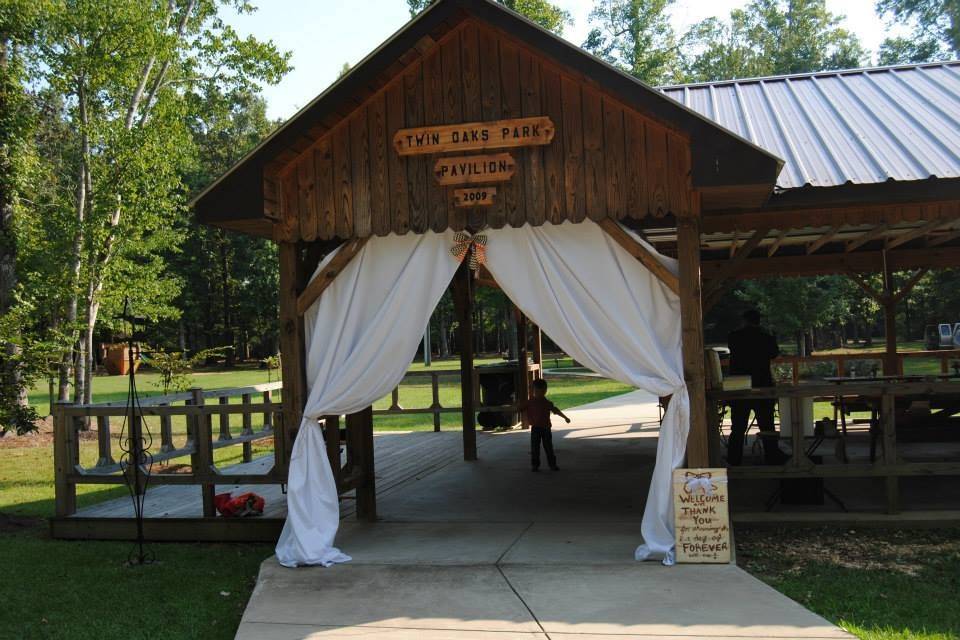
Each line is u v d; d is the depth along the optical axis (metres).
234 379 34.28
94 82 14.05
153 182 15.12
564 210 5.95
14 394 10.65
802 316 24.75
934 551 5.85
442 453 11.63
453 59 6.17
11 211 13.54
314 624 4.56
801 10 37.75
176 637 4.61
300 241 6.48
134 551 6.69
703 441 5.74
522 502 7.89
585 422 14.79
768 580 5.23
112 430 15.80
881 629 4.28
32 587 5.66
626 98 5.57
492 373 14.01
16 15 12.78
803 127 8.36
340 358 6.32
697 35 38.91
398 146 6.16
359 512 7.28
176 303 48.22
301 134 6.03
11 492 9.85
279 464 6.96
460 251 6.12
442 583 5.23
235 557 6.45
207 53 16.06
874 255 12.28
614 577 5.21
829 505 7.09
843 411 8.58
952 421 9.31
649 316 5.93
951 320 37.41
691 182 5.52
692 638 4.12
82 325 14.41
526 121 5.98
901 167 6.42
